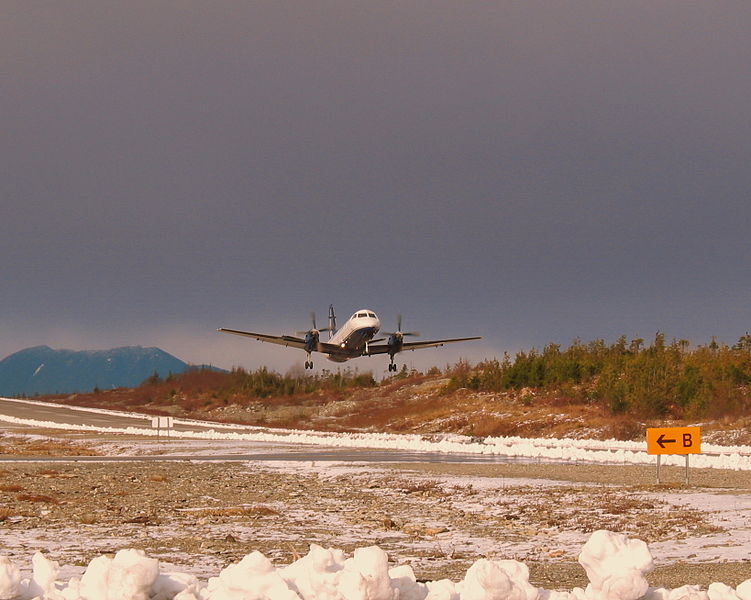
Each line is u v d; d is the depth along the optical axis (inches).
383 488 4060.0
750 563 1878.7
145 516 3034.0
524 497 3575.3
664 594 873.5
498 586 856.3
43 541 2439.7
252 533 2655.0
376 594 824.9
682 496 3447.3
